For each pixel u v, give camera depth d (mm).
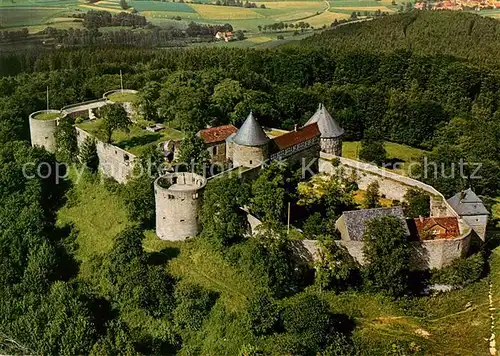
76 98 137500
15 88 134250
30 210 96250
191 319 74562
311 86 168375
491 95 157625
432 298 78500
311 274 79688
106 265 83250
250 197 85125
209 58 172750
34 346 73750
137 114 125000
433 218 84375
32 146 114750
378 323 73875
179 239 86062
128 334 74438
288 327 70000
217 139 107312
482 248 88000
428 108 143375
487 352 68938
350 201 95062
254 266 76812
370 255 77125
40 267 85625
